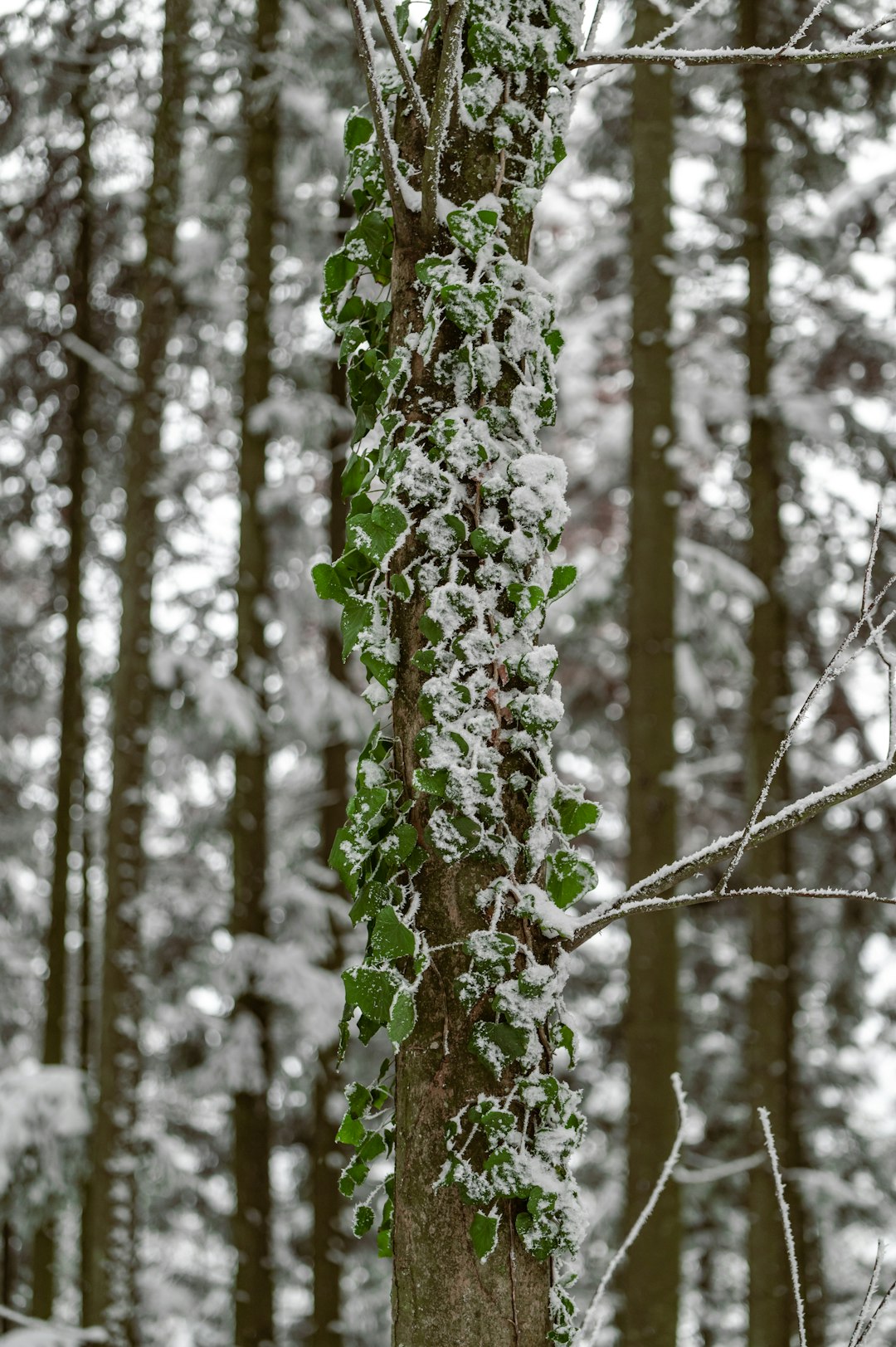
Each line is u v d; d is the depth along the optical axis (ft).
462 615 5.05
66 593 26.76
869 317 23.43
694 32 22.74
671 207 20.18
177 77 19.98
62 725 25.81
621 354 29.40
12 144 22.30
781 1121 21.09
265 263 23.24
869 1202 23.12
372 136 6.16
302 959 21.59
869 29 5.07
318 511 26.89
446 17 5.32
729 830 30.81
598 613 26.86
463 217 5.22
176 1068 23.16
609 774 32.07
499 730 5.04
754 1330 20.20
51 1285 24.40
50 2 20.31
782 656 22.65
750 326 22.89
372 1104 5.50
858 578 23.88
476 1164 4.71
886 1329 22.77
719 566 21.97
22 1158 19.19
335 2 23.44
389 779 5.17
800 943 28.12
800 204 24.93
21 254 23.75
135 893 19.49
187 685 21.07
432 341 5.23
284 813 28.58
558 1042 5.08
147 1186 22.20
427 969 4.89
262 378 23.07
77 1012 33.01
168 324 20.66
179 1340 30.68
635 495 19.30
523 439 5.30
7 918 29.96
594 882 5.21
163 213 20.34
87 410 25.21
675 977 18.03
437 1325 4.61
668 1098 17.58
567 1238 4.66
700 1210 29.17
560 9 5.52
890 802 23.91
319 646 29.17
